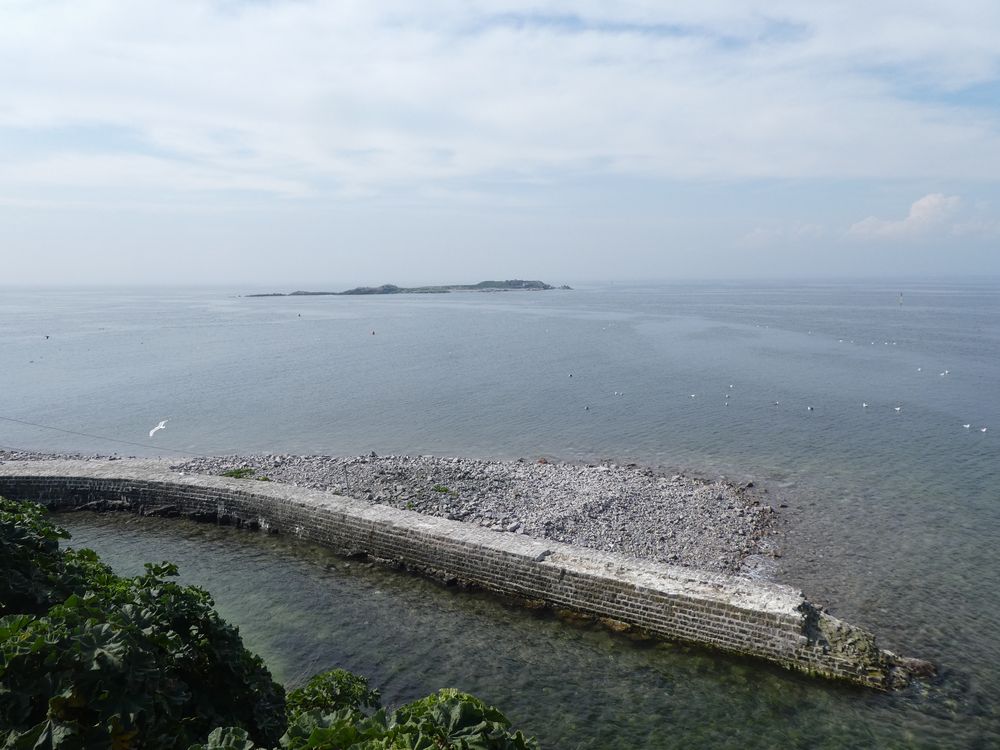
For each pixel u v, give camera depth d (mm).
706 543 20719
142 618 7844
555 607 17141
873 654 14203
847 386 45688
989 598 17312
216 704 7871
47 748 5684
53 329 97125
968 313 114188
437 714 5535
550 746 12164
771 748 12148
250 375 54562
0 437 36094
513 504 23188
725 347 68250
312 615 16859
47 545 10414
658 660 14953
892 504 24156
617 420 37844
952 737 12422
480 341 77750
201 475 24969
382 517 20328
